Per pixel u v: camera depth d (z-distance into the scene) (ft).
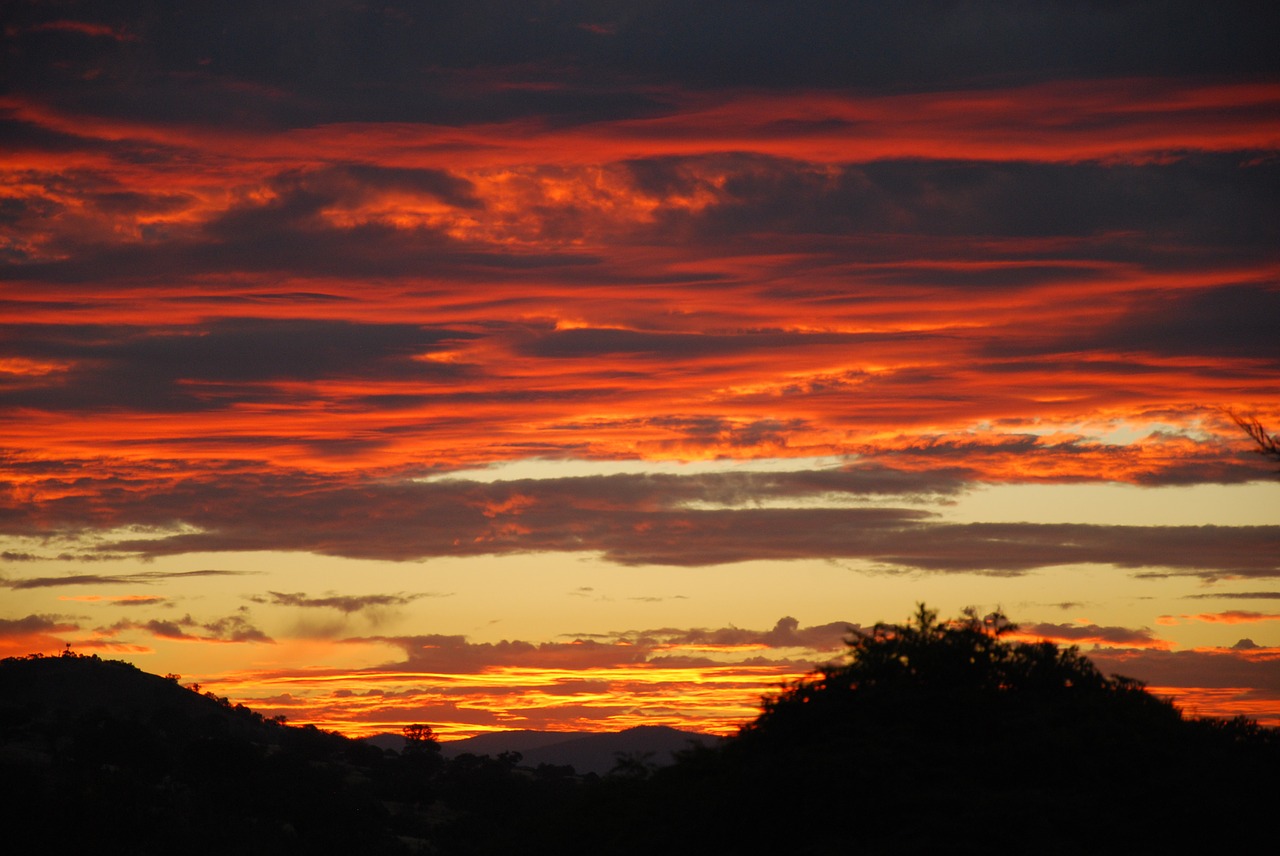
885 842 121.19
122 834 376.68
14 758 435.12
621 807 157.99
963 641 146.72
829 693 143.43
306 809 418.51
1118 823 120.98
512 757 515.09
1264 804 120.16
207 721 606.96
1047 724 131.44
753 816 130.93
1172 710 141.49
